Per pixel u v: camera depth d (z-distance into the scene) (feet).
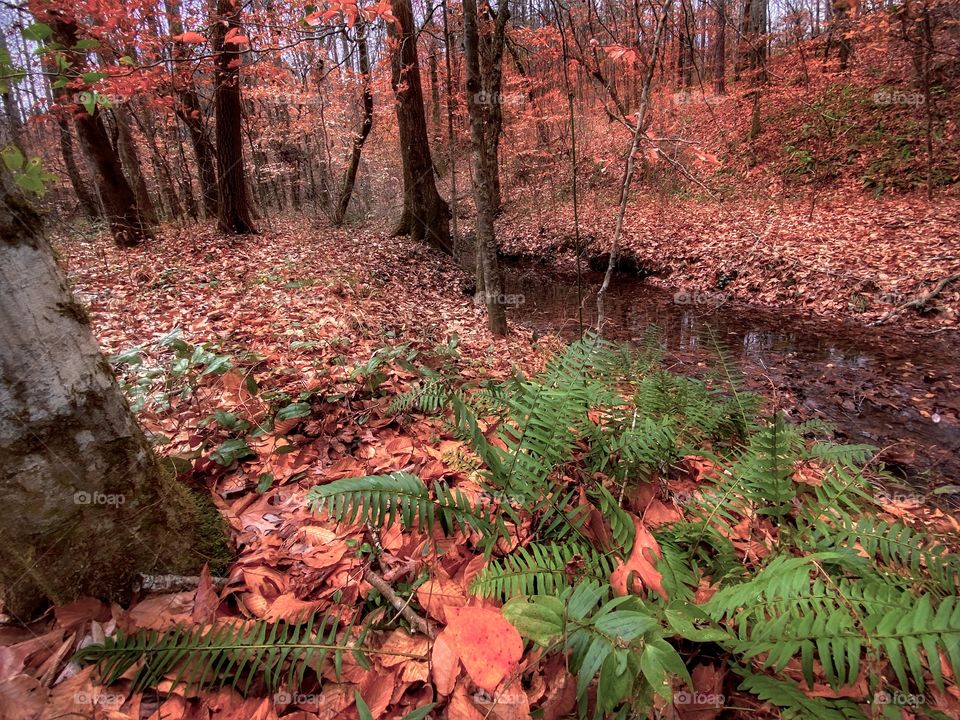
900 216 31.32
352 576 6.19
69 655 5.03
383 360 12.08
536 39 36.81
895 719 3.96
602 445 7.77
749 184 42.50
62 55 6.49
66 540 5.33
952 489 10.03
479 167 19.62
